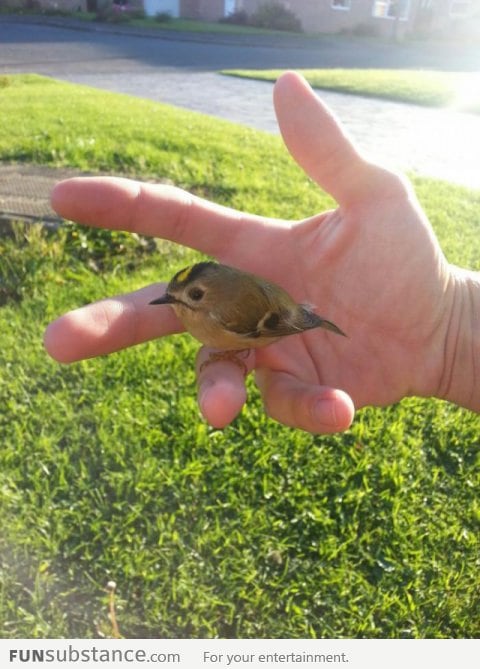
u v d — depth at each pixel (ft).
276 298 0.79
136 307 0.74
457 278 0.87
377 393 0.84
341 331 0.81
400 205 0.79
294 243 0.85
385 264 0.80
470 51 10.79
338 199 0.80
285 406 0.66
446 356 0.83
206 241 0.84
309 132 0.75
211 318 0.77
